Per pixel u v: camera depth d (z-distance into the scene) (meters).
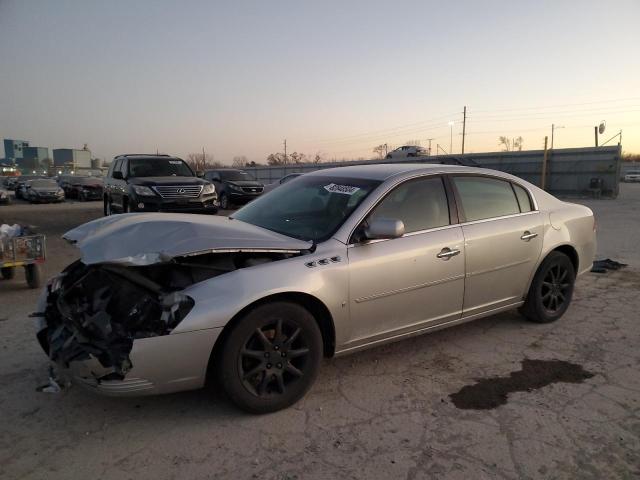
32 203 27.80
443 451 2.74
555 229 4.64
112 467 2.61
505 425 3.00
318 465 2.62
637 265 7.51
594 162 27.16
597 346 4.25
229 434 2.91
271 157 82.00
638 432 2.92
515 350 4.16
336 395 3.40
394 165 4.32
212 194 12.47
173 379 2.82
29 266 6.28
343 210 3.61
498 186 4.41
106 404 3.26
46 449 2.77
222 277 2.97
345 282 3.29
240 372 2.99
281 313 3.06
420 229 3.76
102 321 2.99
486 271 4.10
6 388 3.48
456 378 3.65
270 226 3.80
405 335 3.73
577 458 2.67
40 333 3.38
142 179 12.05
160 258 2.82
